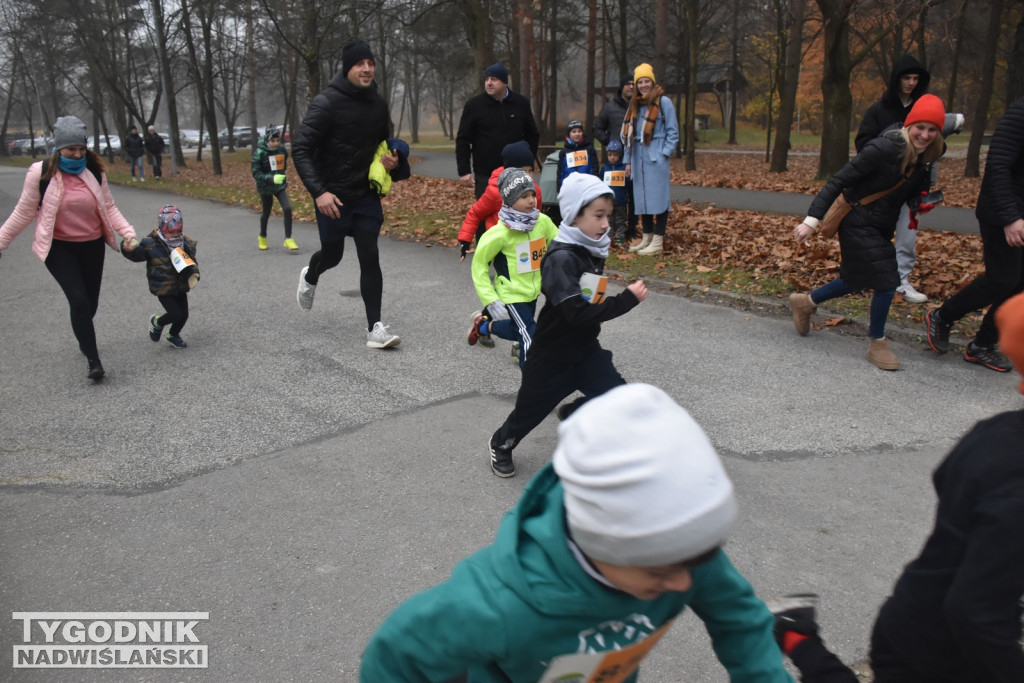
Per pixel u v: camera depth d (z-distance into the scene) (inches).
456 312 292.0
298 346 254.5
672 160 1350.9
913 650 66.3
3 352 255.3
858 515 148.9
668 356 237.6
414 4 986.7
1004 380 214.4
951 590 58.6
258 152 416.2
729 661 65.4
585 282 137.9
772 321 268.5
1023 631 60.2
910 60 266.4
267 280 351.3
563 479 52.4
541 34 1441.9
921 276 308.3
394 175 243.8
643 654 63.2
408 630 59.1
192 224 542.6
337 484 163.6
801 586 127.6
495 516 150.3
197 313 297.1
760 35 1520.7
